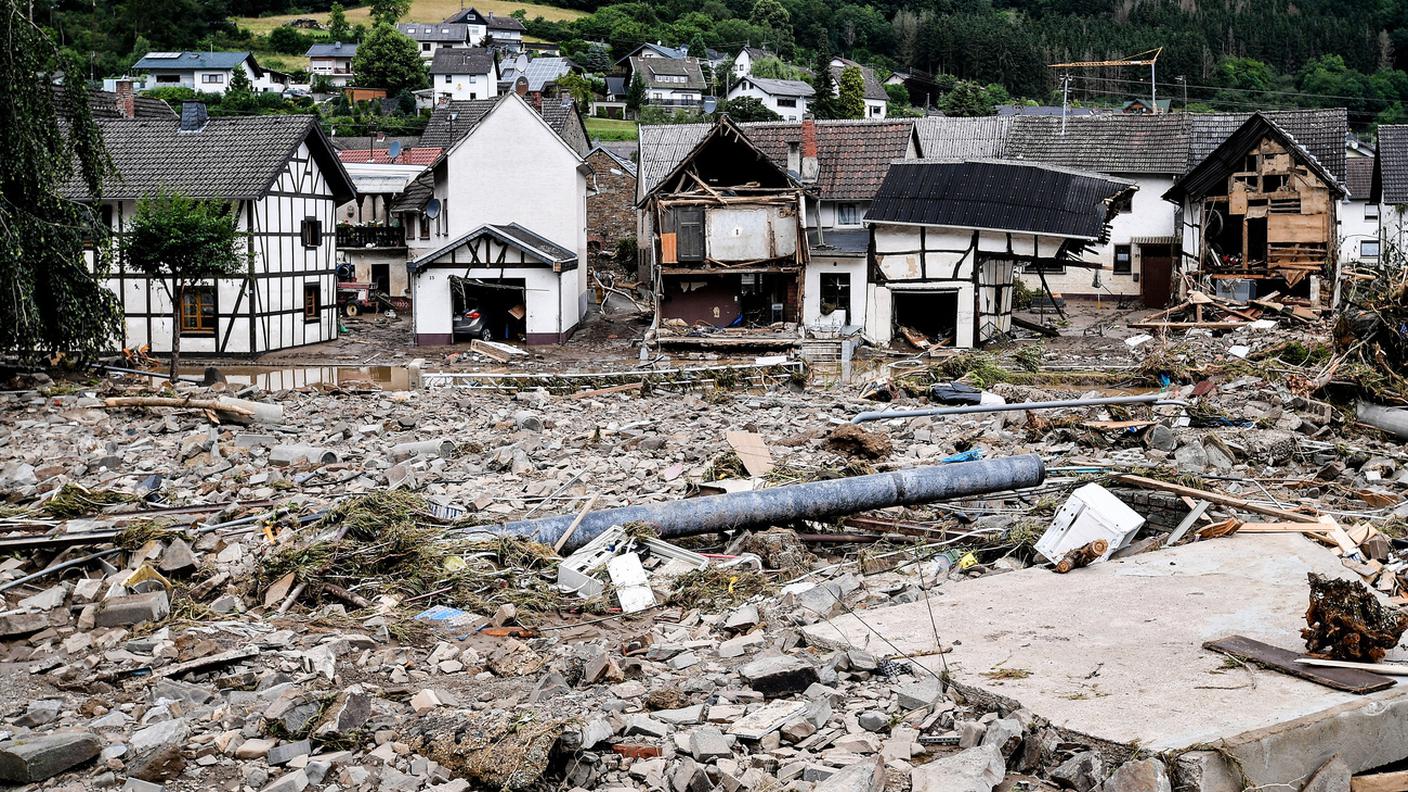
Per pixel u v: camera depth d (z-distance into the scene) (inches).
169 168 1461.6
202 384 1058.1
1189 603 374.9
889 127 1686.8
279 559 444.8
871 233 1526.8
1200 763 259.6
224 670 353.1
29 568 461.7
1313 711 279.9
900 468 628.4
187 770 288.4
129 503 562.6
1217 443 647.1
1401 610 356.8
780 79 4530.0
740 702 318.0
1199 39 5034.5
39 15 4512.8
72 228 1020.5
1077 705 292.8
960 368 1170.6
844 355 1273.4
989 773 268.5
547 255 1537.9
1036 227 1469.0
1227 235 1723.7
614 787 274.2
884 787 268.2
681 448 714.8
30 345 970.1
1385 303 927.7
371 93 4466.0
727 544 494.6
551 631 398.3
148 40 4837.6
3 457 704.4
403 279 1968.5
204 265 1342.3
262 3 5718.5
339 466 663.8
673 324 1515.7
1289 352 1172.5
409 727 309.1
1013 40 5128.0
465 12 5403.5
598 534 482.0
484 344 1441.9
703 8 5915.4
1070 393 1035.9
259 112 3786.9
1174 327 1493.6
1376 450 711.7
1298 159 1615.4
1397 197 1769.2
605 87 4488.2
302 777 279.0
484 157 1713.8
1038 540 461.7
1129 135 1946.4
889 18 5915.4
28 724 316.5
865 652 340.5
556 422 846.5
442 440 721.0
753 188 1530.5
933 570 446.3
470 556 459.2
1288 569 409.4
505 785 272.7
